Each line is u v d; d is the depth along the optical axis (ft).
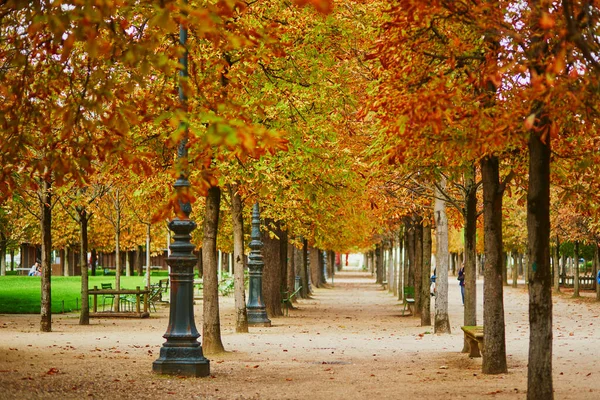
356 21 68.13
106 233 250.16
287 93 65.77
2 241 262.88
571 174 49.37
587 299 175.22
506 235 234.38
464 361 61.57
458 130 39.75
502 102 39.24
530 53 33.30
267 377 53.21
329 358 65.87
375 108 42.78
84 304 104.88
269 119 64.85
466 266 70.18
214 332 69.05
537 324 36.27
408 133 38.75
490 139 35.99
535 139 36.14
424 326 105.81
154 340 80.74
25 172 39.09
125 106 33.83
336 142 72.64
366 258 569.64
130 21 46.85
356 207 108.06
